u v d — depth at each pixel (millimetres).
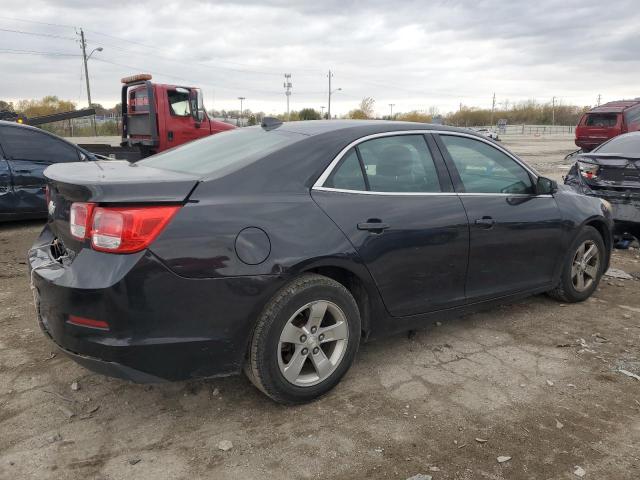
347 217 3123
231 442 2742
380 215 3262
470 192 3824
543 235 4273
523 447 2738
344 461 2611
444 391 3279
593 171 7086
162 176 2875
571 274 4695
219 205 2752
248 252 2750
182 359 2686
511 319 4473
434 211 3525
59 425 2865
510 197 4066
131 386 3277
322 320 3135
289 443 2746
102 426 2869
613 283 5547
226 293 2707
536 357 3768
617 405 3150
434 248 3508
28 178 7520
